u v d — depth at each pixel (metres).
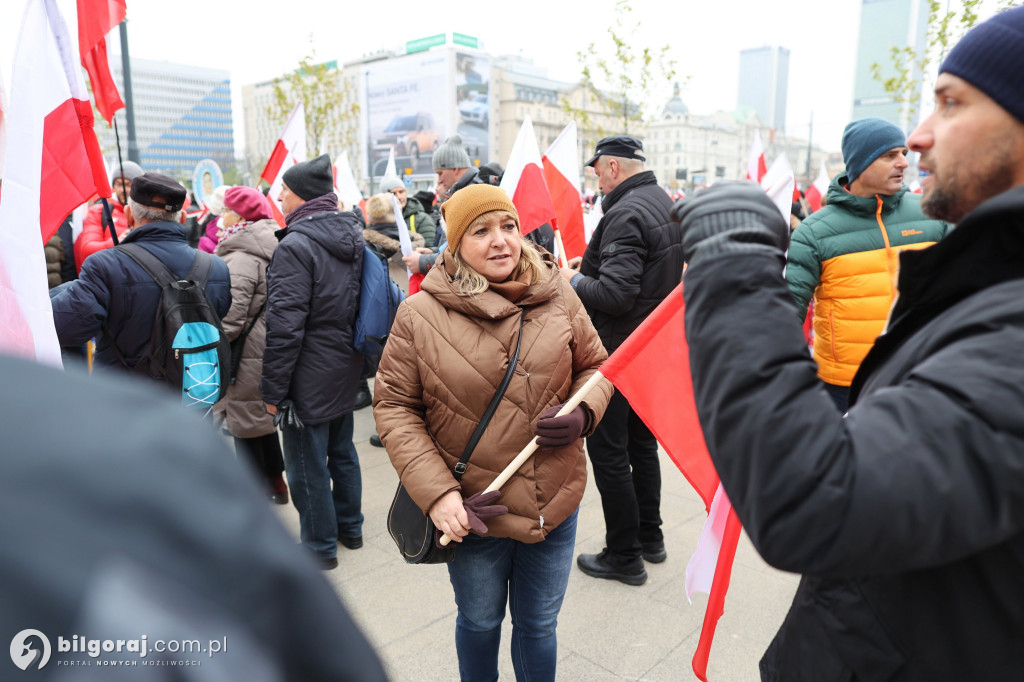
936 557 0.76
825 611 1.00
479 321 1.97
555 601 2.08
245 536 0.36
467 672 2.13
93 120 2.50
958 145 0.90
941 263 0.88
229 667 0.31
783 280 0.90
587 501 4.06
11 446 0.33
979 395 0.74
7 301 2.22
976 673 0.86
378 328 3.27
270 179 5.52
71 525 0.31
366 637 0.39
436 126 75.38
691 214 0.96
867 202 2.86
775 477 0.79
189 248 2.97
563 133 4.04
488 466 1.95
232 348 3.71
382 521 3.82
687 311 0.92
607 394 2.10
